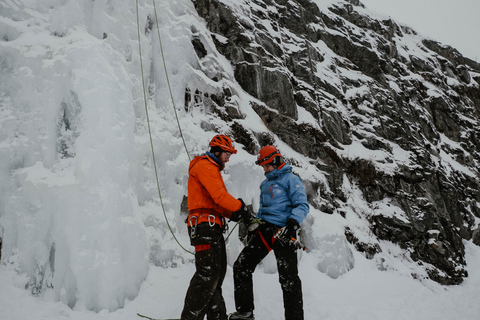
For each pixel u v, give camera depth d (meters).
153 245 3.35
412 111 10.04
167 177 3.73
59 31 3.48
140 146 3.55
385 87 9.54
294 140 6.40
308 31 8.78
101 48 3.32
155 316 2.75
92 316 2.58
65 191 2.78
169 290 3.08
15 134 3.02
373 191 7.07
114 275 2.71
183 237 3.76
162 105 4.30
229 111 5.30
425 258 6.73
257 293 3.46
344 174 6.95
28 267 2.75
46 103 3.06
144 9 4.45
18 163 2.98
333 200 6.16
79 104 3.08
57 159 3.04
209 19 6.28
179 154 3.96
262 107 6.12
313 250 4.90
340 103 7.98
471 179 10.48
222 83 5.43
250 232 3.07
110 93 3.12
